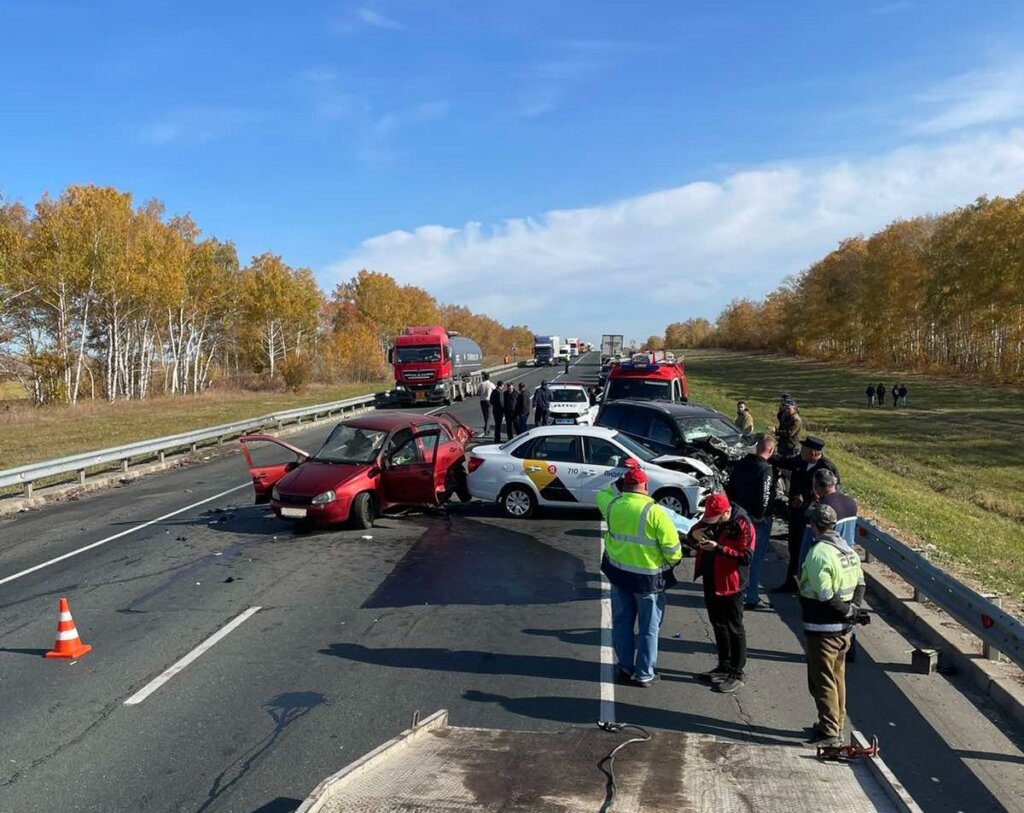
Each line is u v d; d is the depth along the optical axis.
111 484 17.59
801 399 48.75
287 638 7.46
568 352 90.38
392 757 4.69
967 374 66.56
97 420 31.48
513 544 11.14
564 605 8.45
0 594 9.16
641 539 6.20
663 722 5.63
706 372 79.06
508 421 22.25
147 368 54.44
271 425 27.78
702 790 4.31
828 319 88.94
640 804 4.13
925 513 14.64
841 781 4.45
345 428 13.15
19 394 57.72
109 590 9.21
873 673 6.52
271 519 12.97
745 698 6.07
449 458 13.33
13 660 7.02
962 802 4.58
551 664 6.77
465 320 129.75
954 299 62.69
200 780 4.87
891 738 5.38
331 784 4.17
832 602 5.21
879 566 9.23
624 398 17.67
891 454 26.47
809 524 5.59
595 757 4.75
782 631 7.61
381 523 12.52
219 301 58.94
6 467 19.36
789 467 8.55
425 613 8.19
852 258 86.12
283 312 59.28
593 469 12.40
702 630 7.67
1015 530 14.80
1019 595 8.60
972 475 22.64
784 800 4.20
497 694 6.14
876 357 82.81
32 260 41.47
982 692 6.11
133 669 6.75
